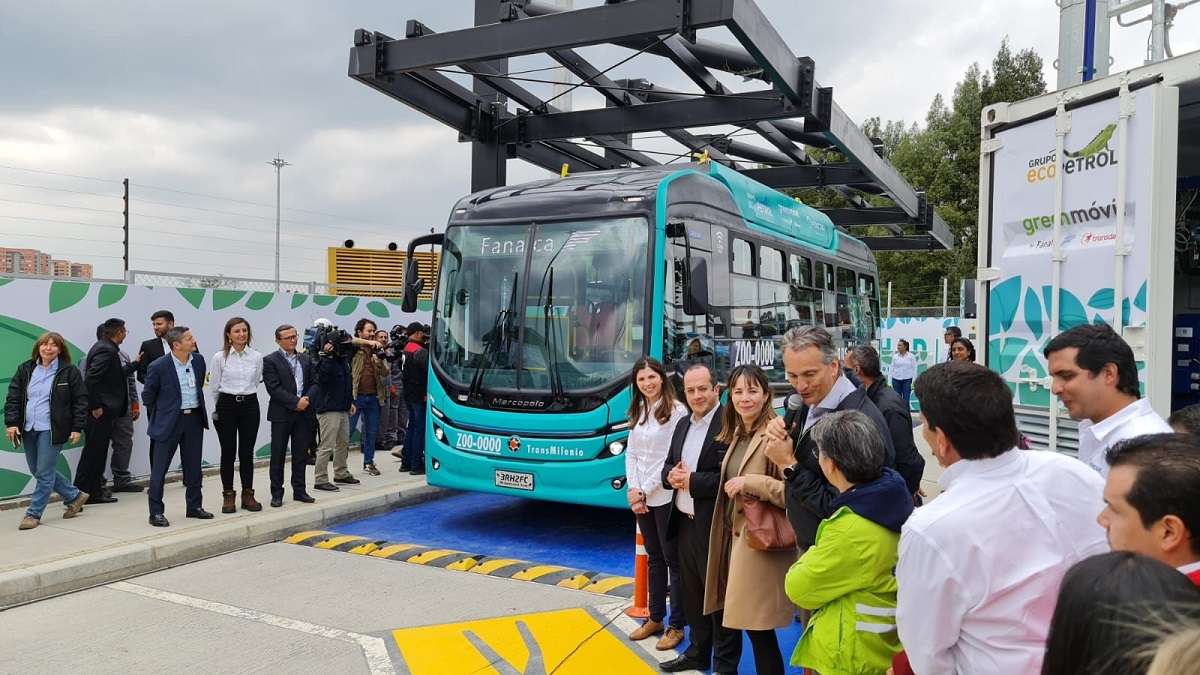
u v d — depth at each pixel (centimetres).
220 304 1066
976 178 3625
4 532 734
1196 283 651
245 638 526
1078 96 479
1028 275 516
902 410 454
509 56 852
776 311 977
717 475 421
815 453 338
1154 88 431
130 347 963
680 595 492
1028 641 224
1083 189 475
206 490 933
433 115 1013
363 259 1698
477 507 942
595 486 705
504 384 754
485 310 782
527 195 807
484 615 565
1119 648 130
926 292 3712
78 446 905
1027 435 514
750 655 499
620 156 1357
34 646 516
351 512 875
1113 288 452
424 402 1052
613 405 700
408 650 504
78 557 653
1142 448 181
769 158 1391
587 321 730
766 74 862
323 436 941
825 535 289
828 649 286
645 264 719
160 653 502
